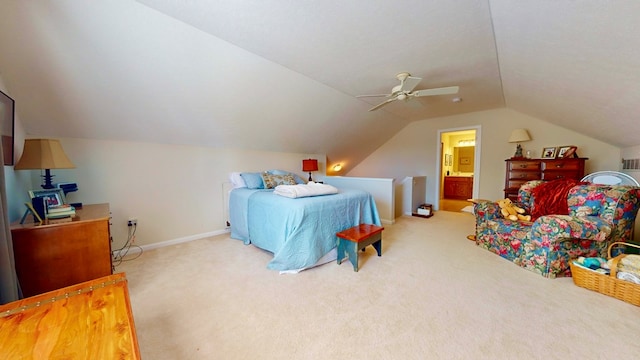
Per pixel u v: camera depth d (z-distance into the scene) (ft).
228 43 7.32
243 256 8.99
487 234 9.53
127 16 5.87
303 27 6.50
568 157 12.25
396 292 6.45
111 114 8.16
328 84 10.69
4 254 4.08
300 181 13.78
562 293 6.31
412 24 6.31
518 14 5.40
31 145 5.79
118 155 9.16
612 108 7.88
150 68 7.27
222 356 4.35
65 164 6.13
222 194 12.10
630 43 4.67
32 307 3.31
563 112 10.68
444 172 23.98
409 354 4.36
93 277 5.99
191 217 11.08
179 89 8.28
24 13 5.20
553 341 4.62
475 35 6.79
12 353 2.48
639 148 9.87
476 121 15.99
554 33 5.47
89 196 8.66
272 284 6.91
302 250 7.79
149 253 9.34
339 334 4.89
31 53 5.90
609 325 5.03
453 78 9.95
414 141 18.89
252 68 8.51
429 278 7.22
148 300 6.11
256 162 13.56
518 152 13.91
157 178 10.09
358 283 6.96
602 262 6.47
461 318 5.35
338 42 7.23
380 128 17.52
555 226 6.95
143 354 4.38
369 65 8.77
